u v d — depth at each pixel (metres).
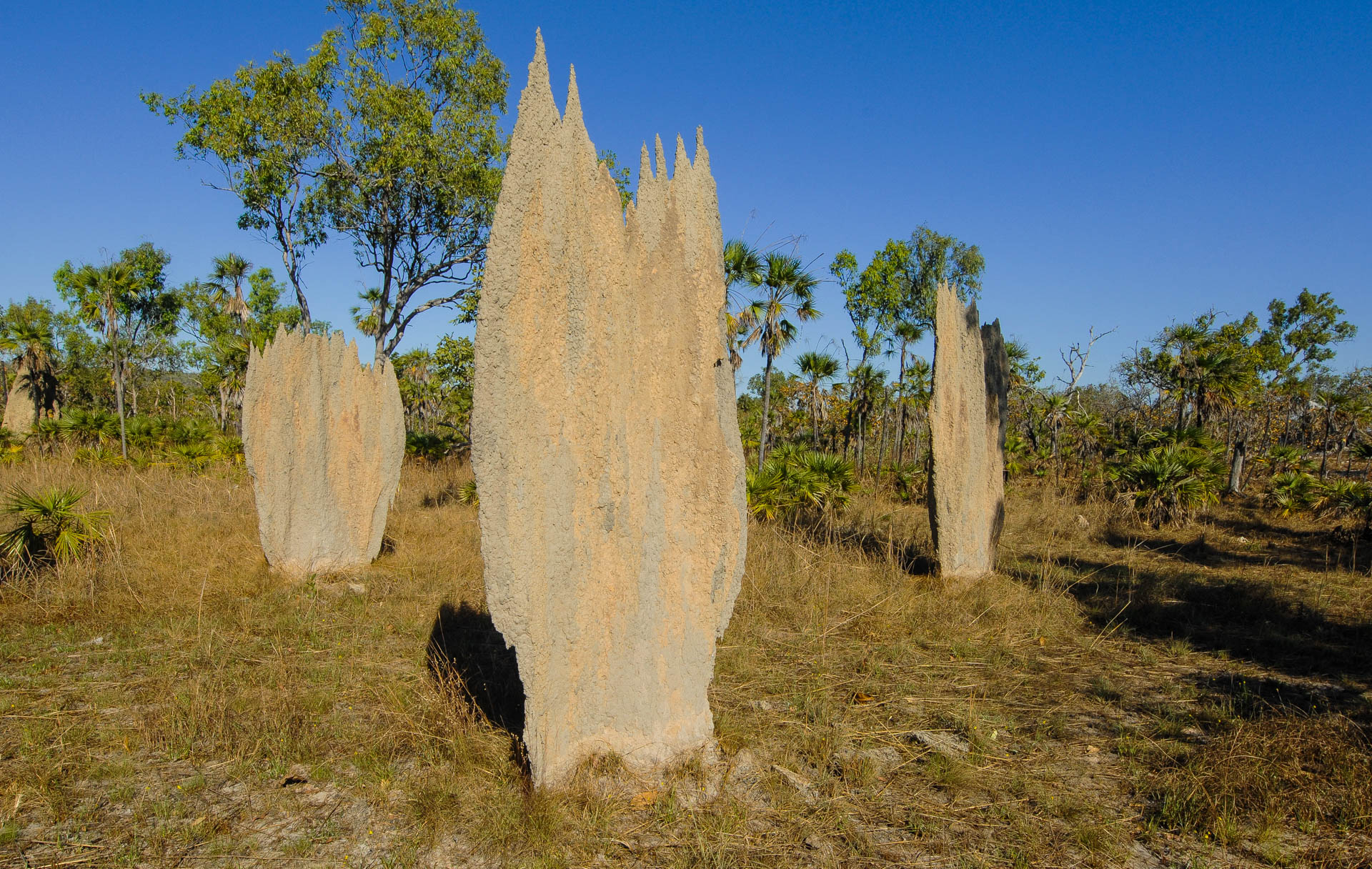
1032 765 4.53
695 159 4.57
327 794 4.07
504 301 3.86
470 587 8.31
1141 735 4.94
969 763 4.50
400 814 3.88
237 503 12.79
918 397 27.19
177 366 39.31
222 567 8.80
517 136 3.95
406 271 20.23
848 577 8.91
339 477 9.10
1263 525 14.91
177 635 6.54
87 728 4.73
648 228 4.43
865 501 15.69
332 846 3.59
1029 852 3.57
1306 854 3.52
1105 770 4.47
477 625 7.08
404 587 8.36
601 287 4.22
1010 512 15.56
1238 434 23.45
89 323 20.44
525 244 3.94
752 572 8.80
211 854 3.48
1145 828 3.80
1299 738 4.38
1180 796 3.96
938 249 26.92
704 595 4.58
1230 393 21.14
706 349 4.54
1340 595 8.86
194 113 17.62
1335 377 38.72
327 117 17.62
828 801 4.04
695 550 4.57
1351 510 14.36
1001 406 9.56
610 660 4.35
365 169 18.20
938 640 7.08
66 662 5.98
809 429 33.00
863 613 7.66
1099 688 5.79
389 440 9.49
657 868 3.45
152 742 4.57
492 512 3.86
